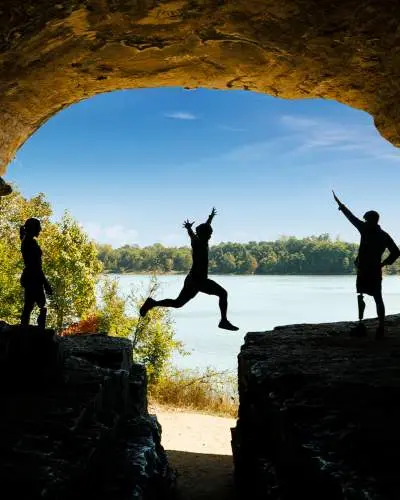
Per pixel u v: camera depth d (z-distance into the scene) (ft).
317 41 28.30
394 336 31.73
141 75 33.86
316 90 35.68
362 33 26.73
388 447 14.44
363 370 22.26
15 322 63.93
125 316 69.56
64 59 29.50
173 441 45.60
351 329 33.01
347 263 333.42
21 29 23.98
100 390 22.97
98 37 27.58
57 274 66.90
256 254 349.41
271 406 20.72
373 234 30.71
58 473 14.24
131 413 30.40
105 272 73.26
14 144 38.22
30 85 31.50
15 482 13.43
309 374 22.00
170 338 68.33
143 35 27.84
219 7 25.22
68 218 70.18
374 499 11.51
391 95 32.42
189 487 33.12
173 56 30.89
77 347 33.96
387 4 23.84
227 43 29.35
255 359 27.09
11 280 64.90
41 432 17.16
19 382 22.77
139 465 21.89
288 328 38.19
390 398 18.37
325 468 13.57
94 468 17.80
